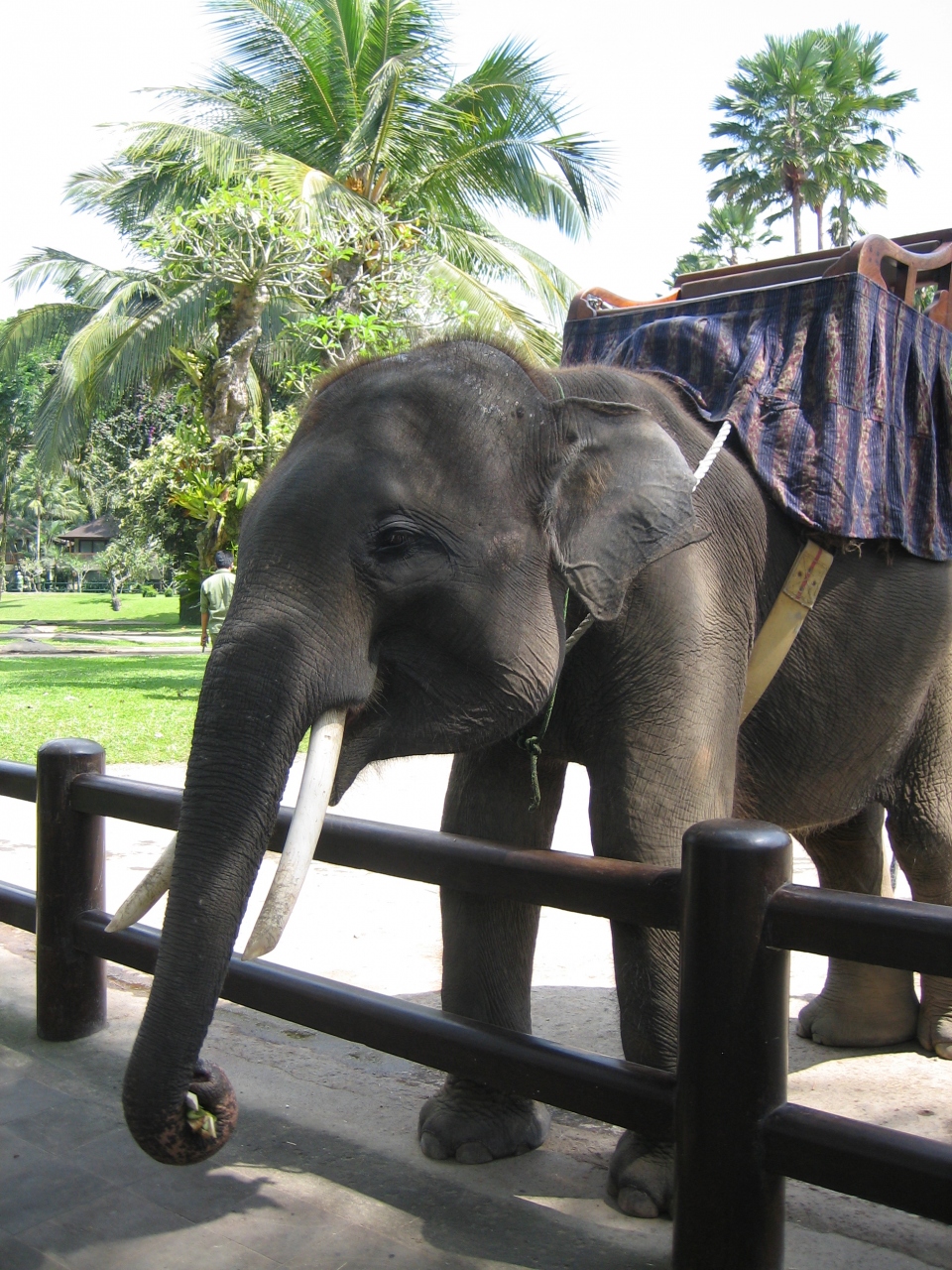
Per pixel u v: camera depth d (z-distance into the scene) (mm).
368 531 2174
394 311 13633
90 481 41594
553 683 2348
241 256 13688
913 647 3090
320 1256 2330
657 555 2338
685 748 2484
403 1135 2922
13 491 69125
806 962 4648
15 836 6629
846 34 43812
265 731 2037
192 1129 2023
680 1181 2080
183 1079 1966
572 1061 2297
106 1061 3338
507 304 15508
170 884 2023
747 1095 2018
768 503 2842
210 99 16141
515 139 15359
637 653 2508
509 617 2285
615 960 2551
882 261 3256
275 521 2182
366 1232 2420
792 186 44094
